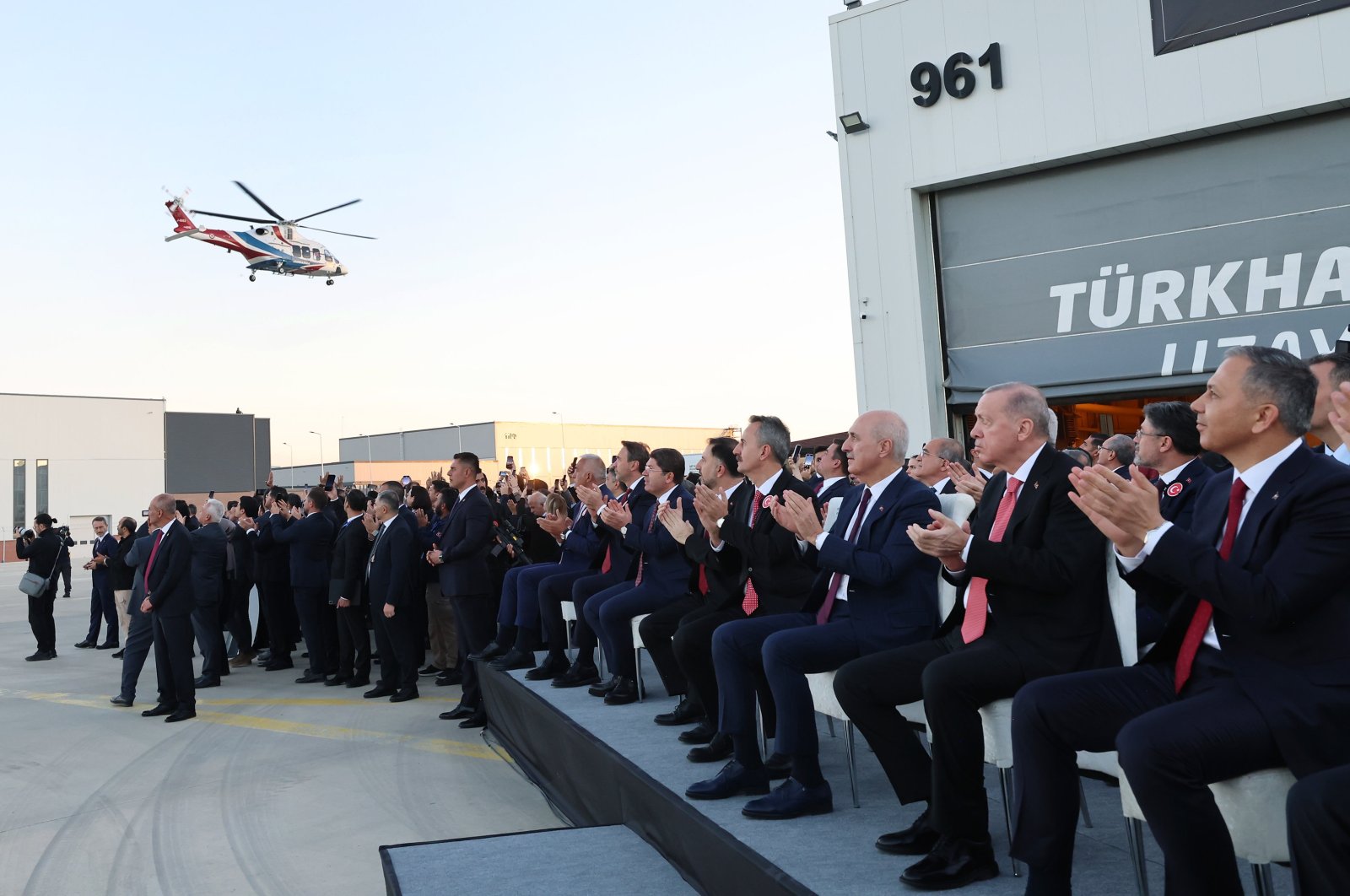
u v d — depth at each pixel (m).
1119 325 8.88
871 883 2.43
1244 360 2.07
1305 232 8.04
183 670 6.89
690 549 4.20
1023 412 2.68
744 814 3.02
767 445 3.96
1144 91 8.52
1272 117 8.04
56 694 8.23
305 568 8.30
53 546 10.52
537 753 4.94
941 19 9.48
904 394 9.71
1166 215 8.66
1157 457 3.96
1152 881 2.48
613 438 71.00
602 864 3.23
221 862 3.96
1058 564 2.44
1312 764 1.83
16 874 3.91
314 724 6.55
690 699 4.38
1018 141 9.10
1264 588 1.87
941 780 2.46
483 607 6.55
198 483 48.62
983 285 9.56
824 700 3.20
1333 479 1.91
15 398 42.94
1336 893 1.59
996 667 2.46
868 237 9.91
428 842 3.57
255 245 27.05
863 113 9.92
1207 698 1.96
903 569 3.08
